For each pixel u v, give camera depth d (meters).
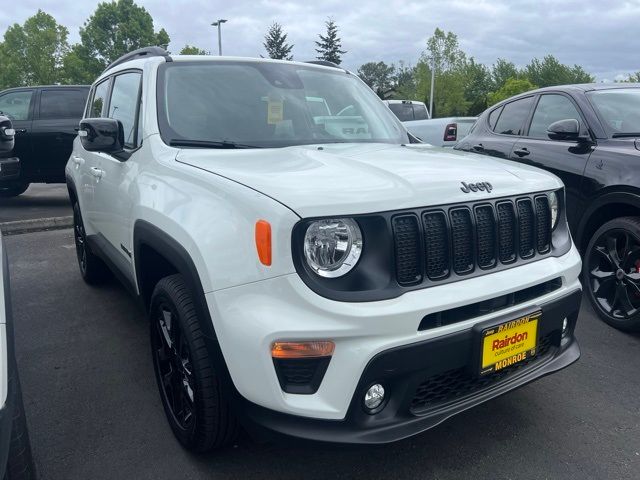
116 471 2.47
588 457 2.54
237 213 2.07
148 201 2.66
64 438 2.72
